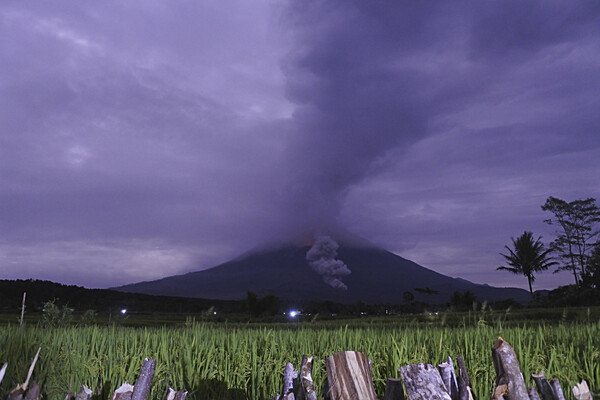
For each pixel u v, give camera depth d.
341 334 6.84
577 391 2.44
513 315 23.33
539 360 5.15
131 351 5.94
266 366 5.51
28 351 5.54
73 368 5.12
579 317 13.16
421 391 2.46
